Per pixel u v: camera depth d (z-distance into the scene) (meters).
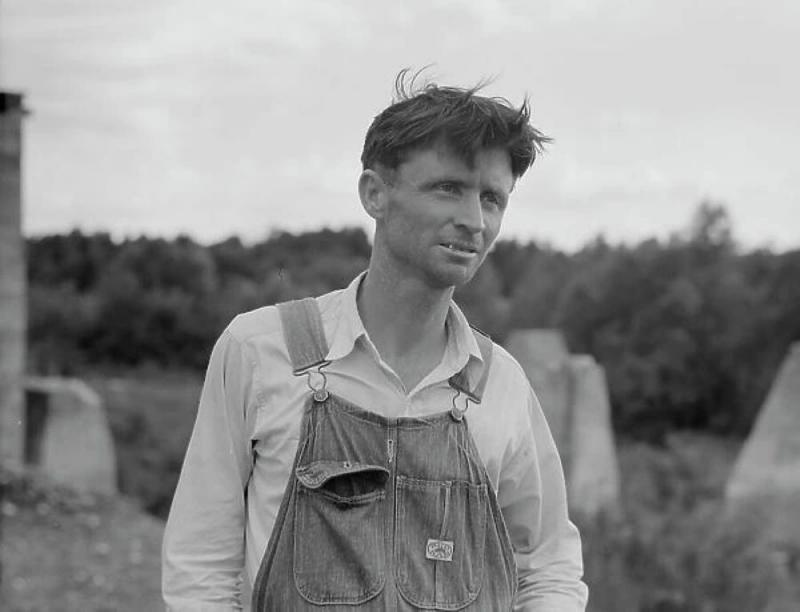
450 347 2.66
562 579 2.79
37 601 8.75
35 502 11.73
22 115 14.27
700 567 11.45
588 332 40.88
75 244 39.91
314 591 2.49
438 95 2.54
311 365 2.60
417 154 2.52
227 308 36.28
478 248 2.56
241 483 2.64
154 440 26.77
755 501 17.50
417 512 2.54
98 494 12.36
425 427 2.58
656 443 39.03
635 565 11.60
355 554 2.49
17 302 14.40
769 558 12.49
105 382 34.53
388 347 2.64
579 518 13.33
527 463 2.75
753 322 39.94
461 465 2.58
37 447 17.19
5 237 14.32
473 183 2.53
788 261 40.81
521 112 2.55
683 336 39.62
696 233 42.38
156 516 20.80
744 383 39.62
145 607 9.02
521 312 41.59
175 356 37.66
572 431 20.83
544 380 20.92
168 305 38.12
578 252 43.44
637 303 40.69
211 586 2.58
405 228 2.55
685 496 19.84
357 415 2.56
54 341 38.19
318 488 2.51
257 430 2.60
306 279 26.06
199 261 37.69
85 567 9.83
